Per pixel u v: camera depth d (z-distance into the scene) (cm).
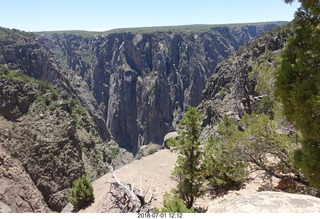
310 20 1124
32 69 12750
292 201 648
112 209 1827
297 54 1120
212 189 1827
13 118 7675
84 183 2181
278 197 663
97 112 14925
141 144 18850
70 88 14188
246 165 1636
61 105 8888
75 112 10212
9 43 12456
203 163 1756
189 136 1698
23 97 8212
